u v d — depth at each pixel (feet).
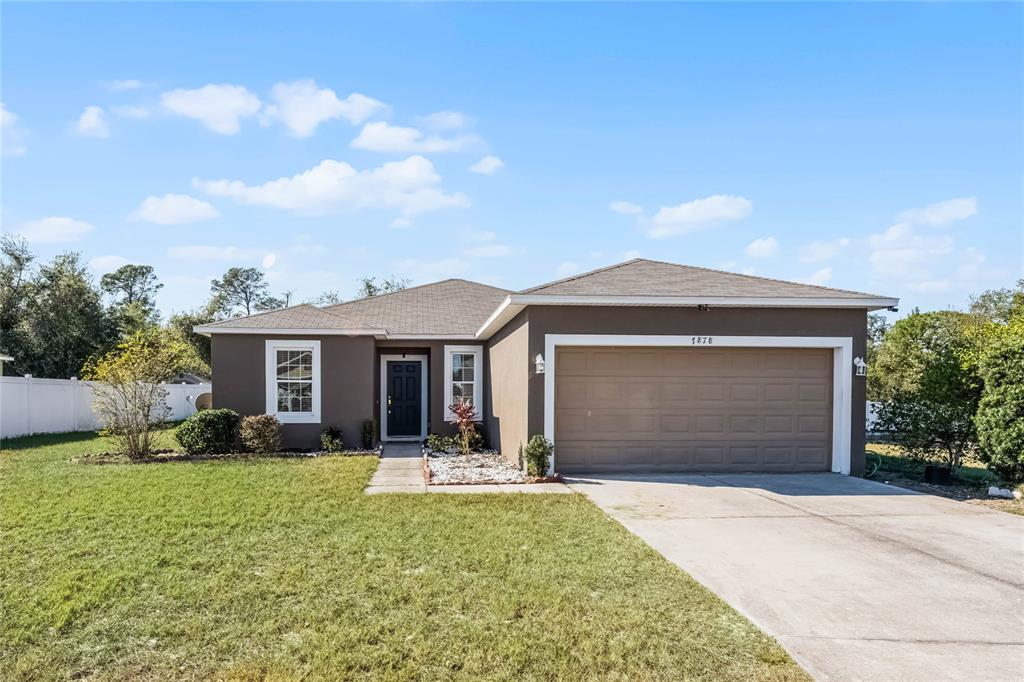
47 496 28.94
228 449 44.65
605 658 13.55
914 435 37.63
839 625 15.29
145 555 20.20
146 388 42.98
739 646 14.12
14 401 57.00
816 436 38.32
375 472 37.58
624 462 37.42
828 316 37.93
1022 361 31.81
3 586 17.43
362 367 48.29
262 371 47.37
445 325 55.26
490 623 15.28
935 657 13.65
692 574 18.90
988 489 33.06
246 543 21.61
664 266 44.09
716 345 37.24
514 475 36.68
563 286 37.47
